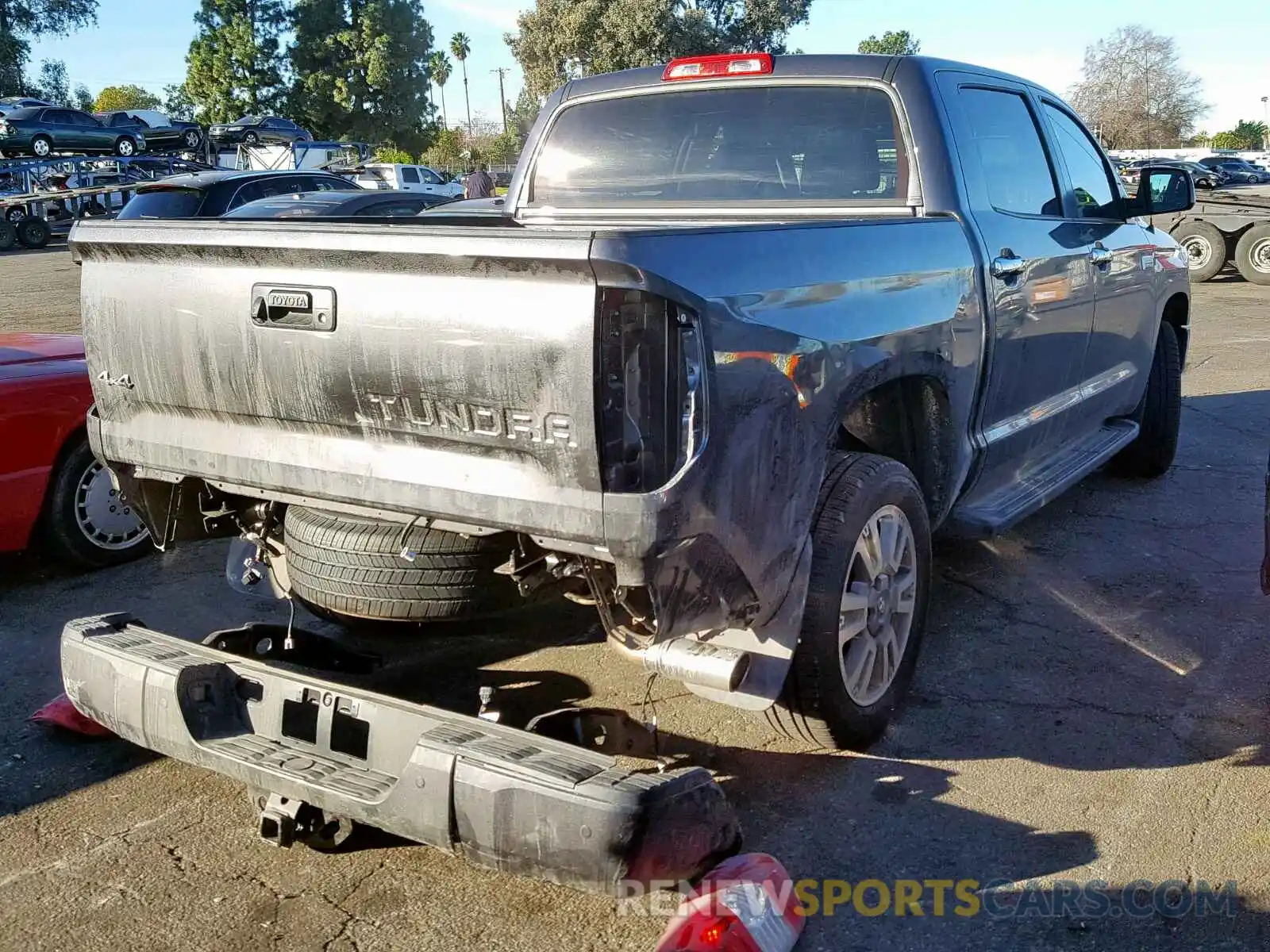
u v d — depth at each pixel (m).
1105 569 5.04
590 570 2.62
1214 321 12.92
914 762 3.42
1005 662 4.11
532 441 2.44
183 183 16.52
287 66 62.03
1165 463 6.43
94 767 3.51
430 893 2.84
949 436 3.73
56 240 29.42
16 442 4.78
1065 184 4.92
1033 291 4.22
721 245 2.61
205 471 2.97
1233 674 3.99
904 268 3.36
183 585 5.05
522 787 2.34
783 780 3.33
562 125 4.63
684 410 2.47
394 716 2.64
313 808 2.82
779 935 2.51
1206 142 87.38
